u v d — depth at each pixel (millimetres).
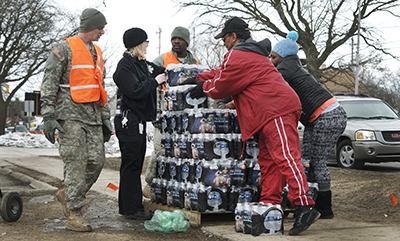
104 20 4113
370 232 3730
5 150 17891
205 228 3885
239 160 4094
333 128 4395
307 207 3600
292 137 3646
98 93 4086
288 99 3658
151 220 4047
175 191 4316
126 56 4434
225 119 4066
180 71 4309
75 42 3988
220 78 3762
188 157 4141
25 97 27734
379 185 6738
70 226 3859
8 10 19109
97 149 4109
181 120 4293
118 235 3674
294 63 4539
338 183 7293
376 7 22766
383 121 9883
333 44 23406
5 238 3480
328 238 3467
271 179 3809
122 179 4480
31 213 4715
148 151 18438
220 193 3967
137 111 4395
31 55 21750
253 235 3549
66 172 3887
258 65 3732
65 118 3873
